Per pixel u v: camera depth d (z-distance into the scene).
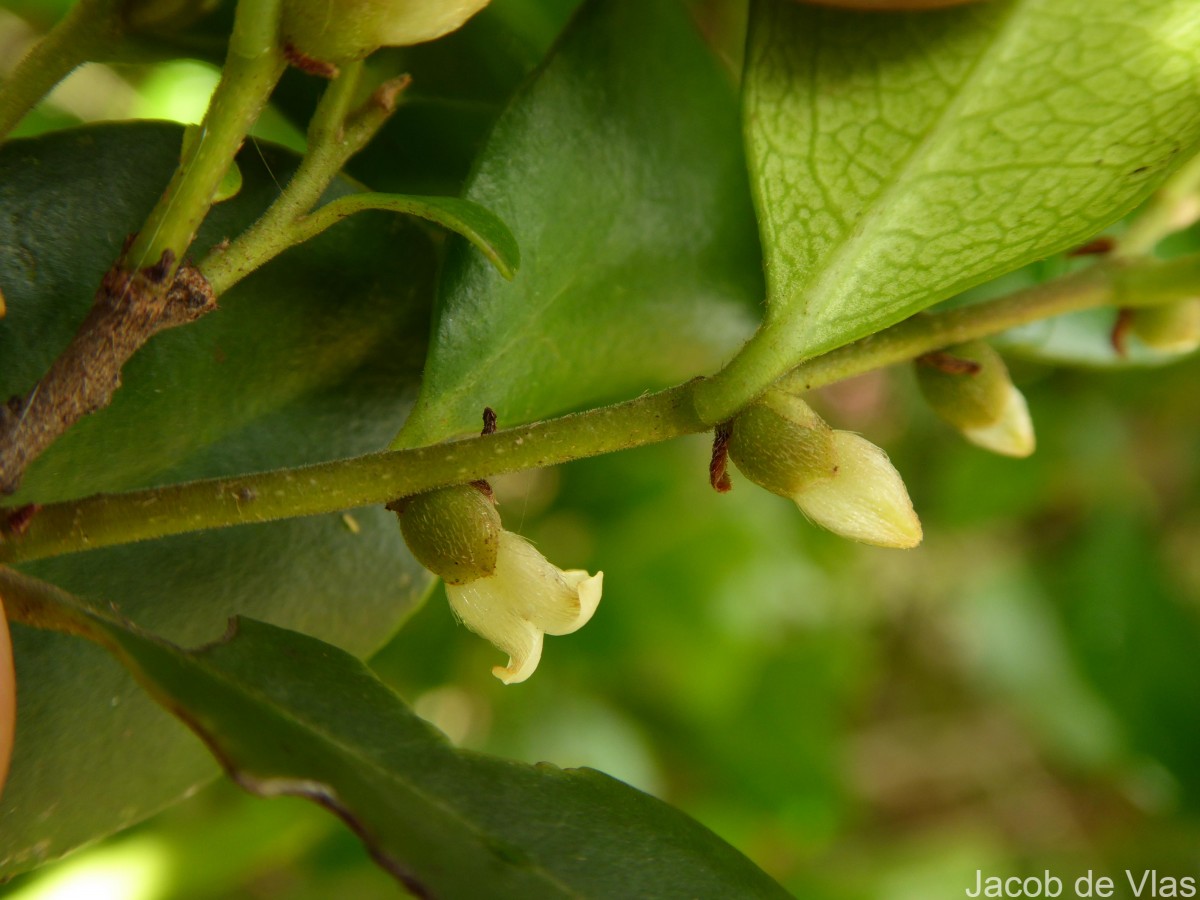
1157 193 0.15
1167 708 0.31
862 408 0.34
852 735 0.43
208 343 0.14
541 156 0.14
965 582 0.37
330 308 0.14
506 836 0.12
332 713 0.12
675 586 0.28
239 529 0.14
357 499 0.12
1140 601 0.32
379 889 0.26
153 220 0.12
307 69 0.12
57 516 0.12
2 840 0.13
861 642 0.35
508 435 0.13
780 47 0.13
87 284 0.13
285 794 0.11
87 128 0.13
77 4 0.13
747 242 0.15
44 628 0.12
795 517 0.32
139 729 0.14
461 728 0.28
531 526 0.27
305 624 0.14
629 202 0.15
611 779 0.12
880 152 0.13
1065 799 0.44
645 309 0.15
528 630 0.13
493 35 0.15
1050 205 0.13
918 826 0.44
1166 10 0.13
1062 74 0.13
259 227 0.12
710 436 0.28
